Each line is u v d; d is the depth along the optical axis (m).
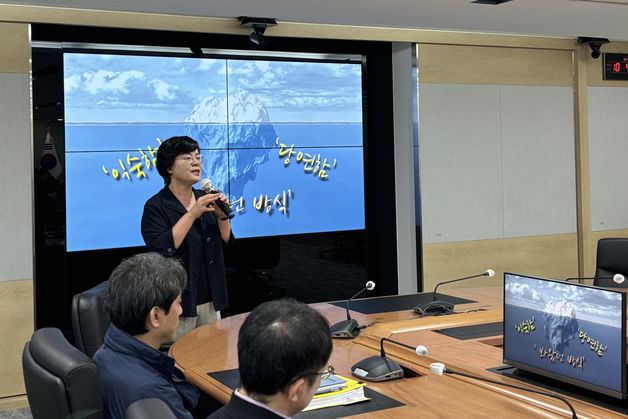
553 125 6.89
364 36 6.07
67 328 5.36
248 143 5.97
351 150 6.35
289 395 1.54
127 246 5.58
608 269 4.85
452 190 6.48
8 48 5.02
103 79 5.46
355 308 4.05
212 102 5.83
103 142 5.48
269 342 1.51
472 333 3.32
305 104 6.16
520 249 6.78
